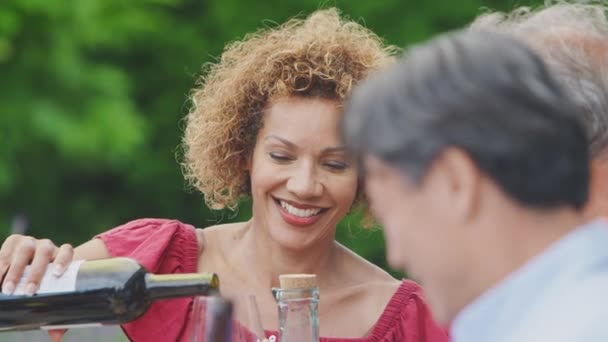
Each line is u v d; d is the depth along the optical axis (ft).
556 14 8.61
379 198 5.39
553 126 5.10
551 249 5.12
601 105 7.63
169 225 10.22
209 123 10.16
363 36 10.25
